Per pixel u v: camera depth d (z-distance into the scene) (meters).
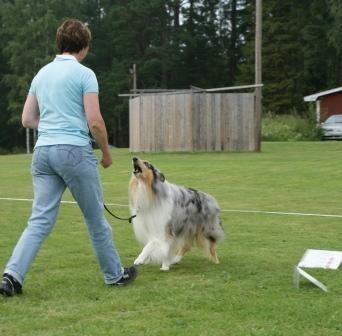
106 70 59.25
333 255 6.20
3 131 55.97
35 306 5.10
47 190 5.42
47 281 5.91
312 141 30.89
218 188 13.30
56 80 5.42
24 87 50.38
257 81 23.02
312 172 15.54
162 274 6.31
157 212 6.34
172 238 6.45
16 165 20.22
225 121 23.17
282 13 55.19
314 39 51.94
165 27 57.81
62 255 7.16
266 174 15.39
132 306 5.11
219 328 4.56
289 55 53.34
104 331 4.48
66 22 5.64
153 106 23.75
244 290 5.64
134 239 8.23
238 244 7.86
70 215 10.13
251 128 23.05
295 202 11.34
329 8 49.94
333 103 38.66
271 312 4.94
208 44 61.94
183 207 6.58
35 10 51.94
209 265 6.75
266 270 6.47
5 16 52.56
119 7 56.69
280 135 33.16
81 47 5.63
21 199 12.23
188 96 23.16
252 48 54.69
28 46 51.66
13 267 5.36
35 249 5.39
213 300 5.27
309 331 4.51
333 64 51.78
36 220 5.41
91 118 5.32
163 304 5.17
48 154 5.32
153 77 58.09
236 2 63.34
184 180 14.62
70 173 5.33
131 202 6.43
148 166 6.35
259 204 11.15
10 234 8.54
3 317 4.80
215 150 23.27
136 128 24.61
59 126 5.37
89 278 6.05
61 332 4.47
